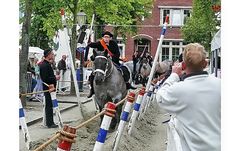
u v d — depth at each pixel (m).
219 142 4.39
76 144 9.47
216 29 25.16
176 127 4.64
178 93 4.52
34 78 19.30
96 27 27.55
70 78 25.64
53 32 23.31
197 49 4.62
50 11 22.27
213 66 18.59
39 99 18.97
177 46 51.56
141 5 32.50
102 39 11.83
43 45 29.88
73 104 19.69
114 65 11.87
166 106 4.60
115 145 8.71
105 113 6.00
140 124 13.02
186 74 4.64
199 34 37.41
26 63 17.25
